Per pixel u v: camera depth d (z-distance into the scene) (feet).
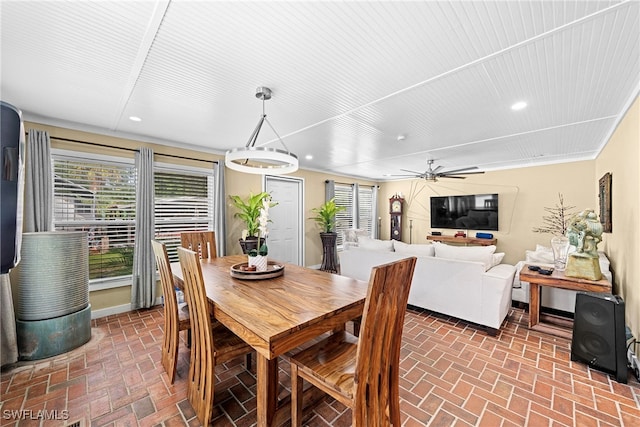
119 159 10.78
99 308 10.33
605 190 10.97
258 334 4.00
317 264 19.86
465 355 7.66
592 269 8.05
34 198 8.72
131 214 11.21
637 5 4.14
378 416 4.09
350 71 6.24
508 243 18.11
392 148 13.34
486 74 6.36
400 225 23.56
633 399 5.82
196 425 5.11
